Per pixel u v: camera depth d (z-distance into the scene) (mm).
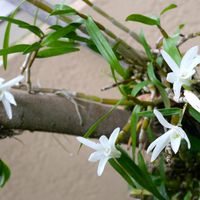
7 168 674
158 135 652
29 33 883
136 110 628
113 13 842
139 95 687
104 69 879
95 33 600
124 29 666
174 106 629
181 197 684
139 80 686
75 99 654
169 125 546
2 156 972
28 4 807
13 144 958
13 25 861
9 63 892
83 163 952
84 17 612
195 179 683
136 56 667
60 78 912
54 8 634
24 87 655
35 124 630
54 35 610
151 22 611
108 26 839
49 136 938
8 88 591
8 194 1012
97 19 840
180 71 544
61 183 979
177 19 825
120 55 670
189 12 818
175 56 590
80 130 649
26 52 606
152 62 637
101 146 569
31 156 966
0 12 858
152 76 616
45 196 1003
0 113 612
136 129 619
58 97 647
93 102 662
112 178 951
